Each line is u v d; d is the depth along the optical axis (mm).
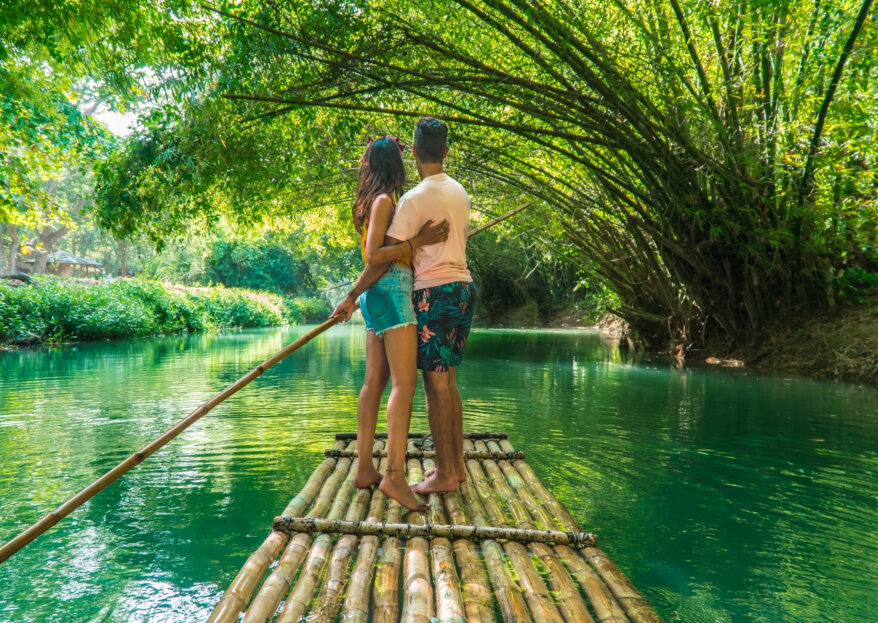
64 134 10648
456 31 6535
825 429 4359
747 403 5527
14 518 2531
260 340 15117
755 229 8156
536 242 13984
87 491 1739
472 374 7840
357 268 32312
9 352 11070
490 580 1745
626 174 8500
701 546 2279
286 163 8188
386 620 1510
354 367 8633
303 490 2471
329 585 1693
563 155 8617
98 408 5125
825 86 6898
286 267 39156
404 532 2061
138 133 7297
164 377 7297
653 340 12211
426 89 7109
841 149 7223
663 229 8945
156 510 2619
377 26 6309
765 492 2922
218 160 7387
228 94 6629
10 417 4719
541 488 2561
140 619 1727
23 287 14219
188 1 6246
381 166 2568
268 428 4312
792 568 2094
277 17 6148
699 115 7266
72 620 1725
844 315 8547
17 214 11352
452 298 2451
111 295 16031
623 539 2346
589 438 4035
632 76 6832
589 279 13398
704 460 3508
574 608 1584
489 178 10195
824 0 6445
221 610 1581
